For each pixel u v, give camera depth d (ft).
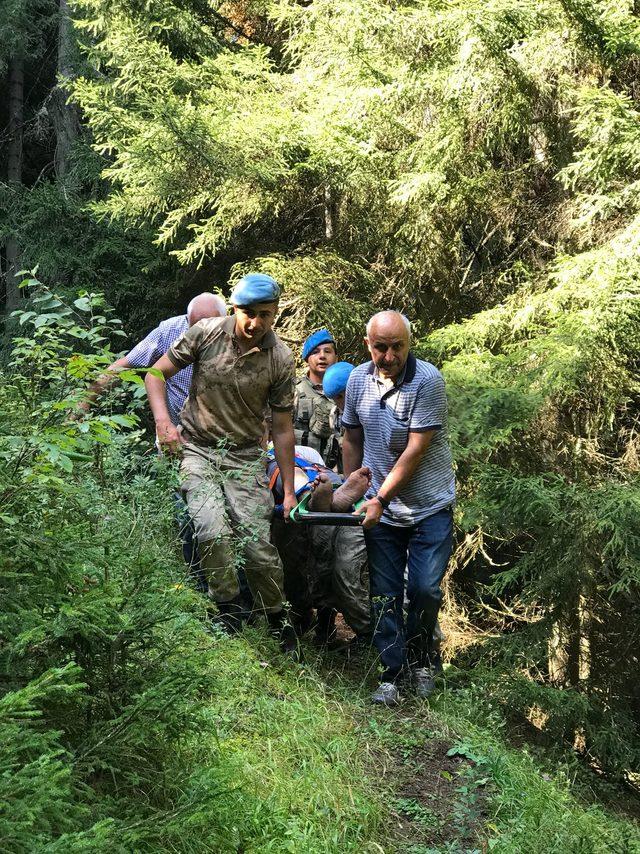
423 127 31.35
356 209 32.99
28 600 8.35
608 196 26.50
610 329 24.50
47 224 47.34
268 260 31.55
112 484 12.13
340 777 12.28
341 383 18.04
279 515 16.21
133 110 35.12
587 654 27.14
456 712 15.98
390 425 15.28
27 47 56.95
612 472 27.99
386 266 33.83
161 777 9.16
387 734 13.92
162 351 17.03
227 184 30.81
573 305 26.27
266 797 10.76
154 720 8.82
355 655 17.47
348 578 16.81
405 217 31.58
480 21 25.52
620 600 27.25
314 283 31.40
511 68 27.30
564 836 12.58
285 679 14.73
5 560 8.12
